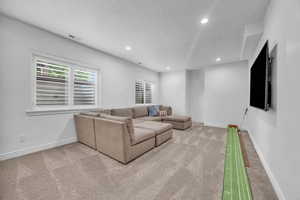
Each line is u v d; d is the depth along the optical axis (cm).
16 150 218
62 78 280
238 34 255
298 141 101
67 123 285
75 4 177
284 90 127
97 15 201
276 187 140
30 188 144
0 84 201
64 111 279
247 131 409
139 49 338
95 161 207
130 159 207
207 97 500
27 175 168
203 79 564
